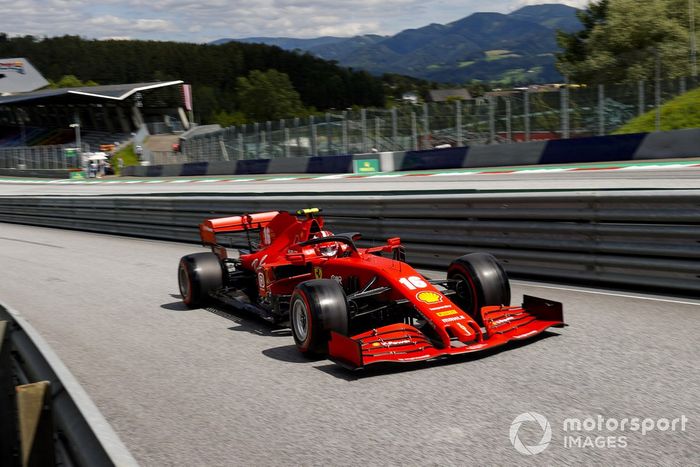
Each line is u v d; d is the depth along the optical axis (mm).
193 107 154000
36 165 60062
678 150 20672
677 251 7293
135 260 13438
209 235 9102
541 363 5391
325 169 32312
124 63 181000
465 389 4949
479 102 27859
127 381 5840
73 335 7629
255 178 34562
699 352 5441
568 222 8352
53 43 183875
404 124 30625
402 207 10336
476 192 11766
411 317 6270
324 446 4199
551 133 26297
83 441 2945
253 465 4031
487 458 3861
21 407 2967
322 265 6895
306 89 181250
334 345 5539
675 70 36219
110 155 62156
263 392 5277
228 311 8352
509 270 9016
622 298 7422
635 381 4887
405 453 4008
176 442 4457
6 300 10141
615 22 39062
